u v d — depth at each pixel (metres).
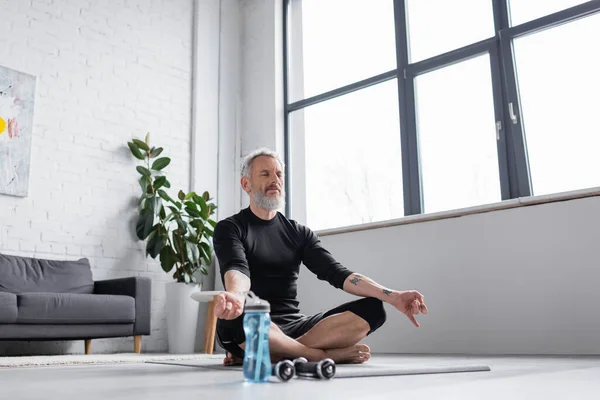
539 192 3.58
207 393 1.08
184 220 4.72
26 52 4.21
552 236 3.12
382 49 4.70
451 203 4.03
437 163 4.15
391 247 3.85
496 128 3.82
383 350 3.77
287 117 5.31
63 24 4.46
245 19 5.71
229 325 1.92
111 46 4.72
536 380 1.38
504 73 3.81
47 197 4.17
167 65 5.08
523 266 3.21
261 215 2.21
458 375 1.55
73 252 4.24
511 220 3.30
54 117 4.29
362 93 4.80
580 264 3.00
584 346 2.93
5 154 3.97
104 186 4.50
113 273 4.44
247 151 5.42
